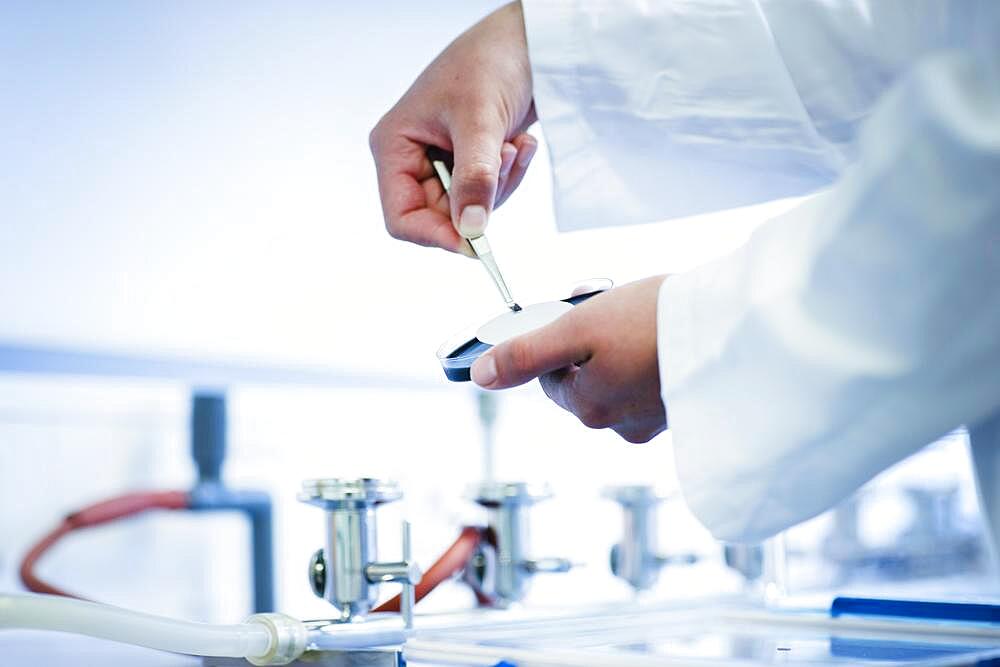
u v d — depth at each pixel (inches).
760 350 19.5
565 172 34.5
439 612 28.3
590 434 62.9
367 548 25.2
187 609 60.9
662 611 28.3
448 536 63.4
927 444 19.6
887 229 17.1
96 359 54.5
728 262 21.5
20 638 28.2
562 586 42.6
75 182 50.9
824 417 19.1
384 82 57.1
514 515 30.0
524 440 65.7
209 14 50.9
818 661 19.4
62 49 47.9
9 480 55.3
